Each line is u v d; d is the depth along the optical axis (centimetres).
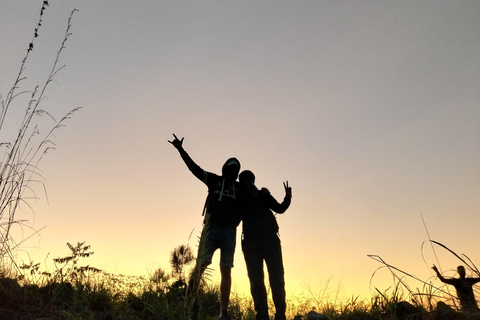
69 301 495
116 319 490
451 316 441
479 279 428
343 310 559
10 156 494
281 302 546
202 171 601
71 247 538
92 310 496
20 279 492
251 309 634
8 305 435
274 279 554
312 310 591
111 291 550
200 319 528
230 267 574
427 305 473
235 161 616
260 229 574
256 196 604
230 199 595
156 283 578
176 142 609
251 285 566
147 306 538
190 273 558
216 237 575
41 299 473
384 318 501
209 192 603
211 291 668
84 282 532
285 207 598
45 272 516
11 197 484
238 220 597
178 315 518
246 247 580
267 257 565
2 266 479
